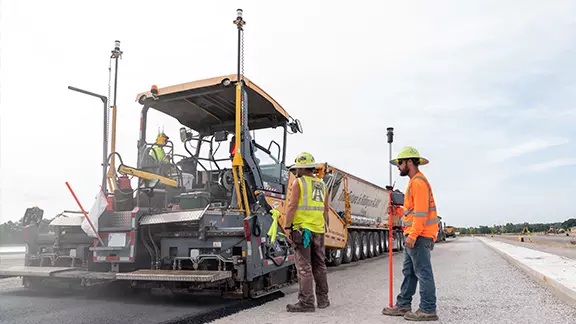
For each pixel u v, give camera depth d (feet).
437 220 16.37
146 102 24.47
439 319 16.02
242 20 21.93
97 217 21.12
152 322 16.01
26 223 24.45
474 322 15.55
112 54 25.03
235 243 19.35
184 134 26.66
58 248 23.32
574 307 18.13
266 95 23.91
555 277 23.56
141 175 21.44
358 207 49.32
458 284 24.93
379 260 48.52
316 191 18.66
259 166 22.76
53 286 24.23
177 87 23.11
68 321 16.35
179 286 19.75
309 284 17.76
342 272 34.19
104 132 23.89
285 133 26.78
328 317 16.57
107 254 21.12
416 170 16.78
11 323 16.12
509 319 16.01
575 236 160.56
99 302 20.43
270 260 20.85
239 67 21.67
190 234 20.18
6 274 22.45
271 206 23.40
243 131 21.44
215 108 25.36
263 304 19.75
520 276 28.76
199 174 25.96
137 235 20.72
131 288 22.95
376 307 18.60
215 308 18.58
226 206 22.00
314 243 18.51
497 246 68.28
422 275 16.05
